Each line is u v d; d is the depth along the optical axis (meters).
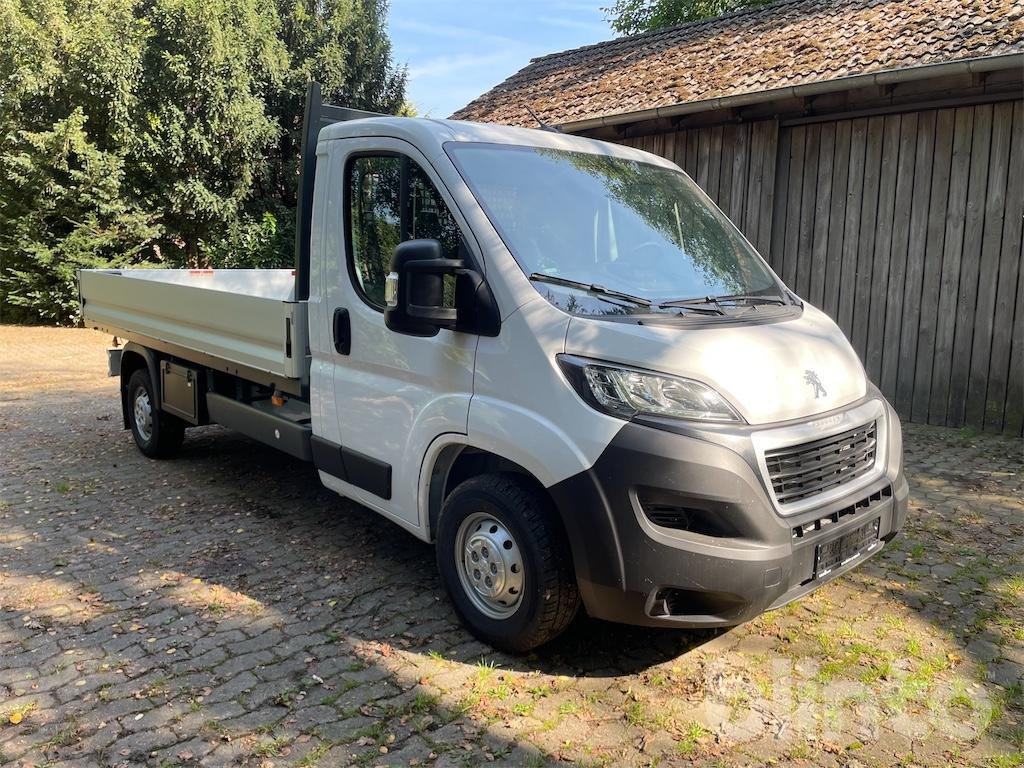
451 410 3.55
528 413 3.24
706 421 2.98
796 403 3.20
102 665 3.42
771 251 9.26
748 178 9.34
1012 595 4.16
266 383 4.98
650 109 9.45
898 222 8.26
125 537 4.95
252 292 8.15
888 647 3.66
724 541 2.94
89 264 16.95
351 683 3.29
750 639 3.73
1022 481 6.11
